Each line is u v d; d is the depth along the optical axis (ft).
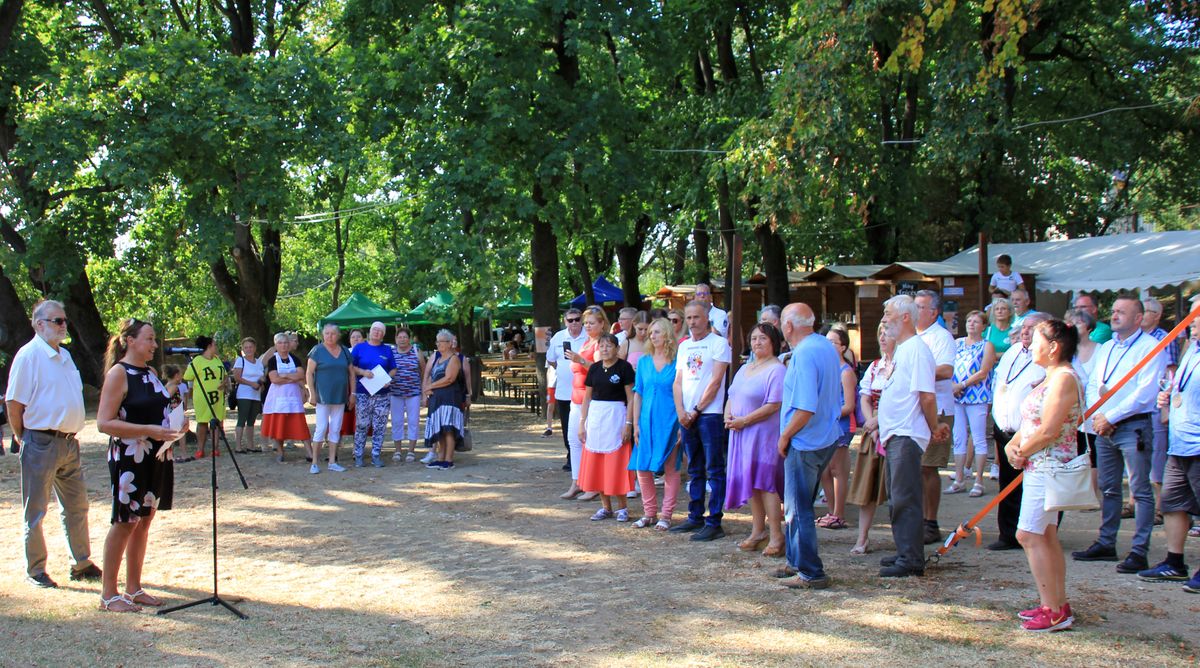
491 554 23.31
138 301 69.36
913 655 15.16
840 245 80.28
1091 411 16.35
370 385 38.42
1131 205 112.78
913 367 19.71
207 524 27.55
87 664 15.58
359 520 27.99
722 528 25.44
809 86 44.47
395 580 20.97
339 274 103.40
